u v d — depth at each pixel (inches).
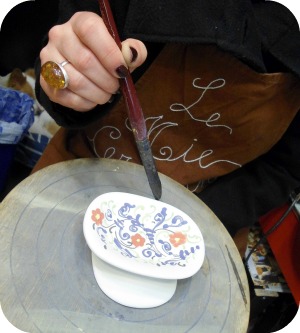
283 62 25.1
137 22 22.7
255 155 30.0
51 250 20.1
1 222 20.4
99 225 20.0
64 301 18.3
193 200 25.8
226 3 23.0
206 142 29.4
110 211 21.2
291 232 33.0
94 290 19.2
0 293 17.6
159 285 19.9
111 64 18.2
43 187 23.0
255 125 27.6
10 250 19.4
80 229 21.5
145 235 21.1
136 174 26.0
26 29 43.1
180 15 22.5
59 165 24.6
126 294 19.1
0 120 42.4
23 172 47.4
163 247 20.8
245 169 32.4
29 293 18.1
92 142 29.5
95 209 20.4
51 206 22.1
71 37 18.8
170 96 27.1
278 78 25.4
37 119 46.0
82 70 18.7
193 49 25.0
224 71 25.5
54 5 41.1
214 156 30.0
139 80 26.4
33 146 46.3
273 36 25.8
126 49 18.4
